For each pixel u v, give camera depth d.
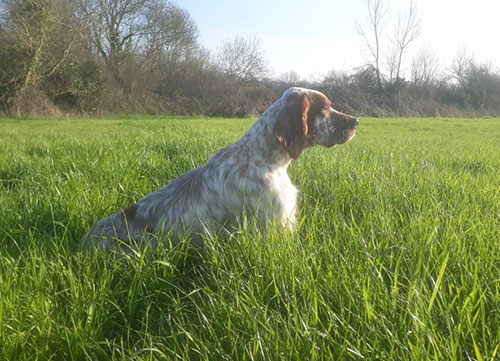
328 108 1.28
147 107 12.35
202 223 1.04
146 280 0.86
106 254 0.96
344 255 0.90
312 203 1.43
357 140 4.21
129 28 12.07
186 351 0.64
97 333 0.72
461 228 1.00
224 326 0.68
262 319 0.68
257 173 1.15
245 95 13.64
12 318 0.70
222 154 1.18
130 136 3.90
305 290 0.75
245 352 0.62
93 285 0.80
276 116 1.19
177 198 1.12
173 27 12.42
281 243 0.94
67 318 0.76
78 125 6.59
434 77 16.22
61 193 1.40
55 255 0.96
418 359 0.54
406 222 1.10
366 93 14.91
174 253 0.94
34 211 1.27
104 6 11.59
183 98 13.01
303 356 0.60
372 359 0.57
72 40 9.84
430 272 0.83
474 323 0.65
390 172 1.79
